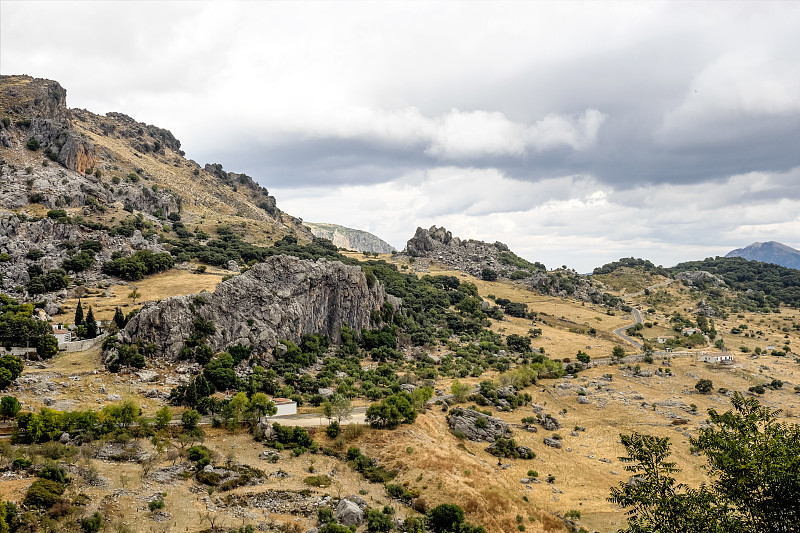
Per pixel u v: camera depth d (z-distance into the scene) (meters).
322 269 182.88
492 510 86.12
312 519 74.19
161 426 97.12
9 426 87.88
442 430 124.50
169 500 72.88
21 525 57.66
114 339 129.88
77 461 78.06
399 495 88.06
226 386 126.31
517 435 132.88
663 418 157.00
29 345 126.06
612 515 93.81
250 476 84.81
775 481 34.50
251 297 157.00
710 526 37.09
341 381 148.75
